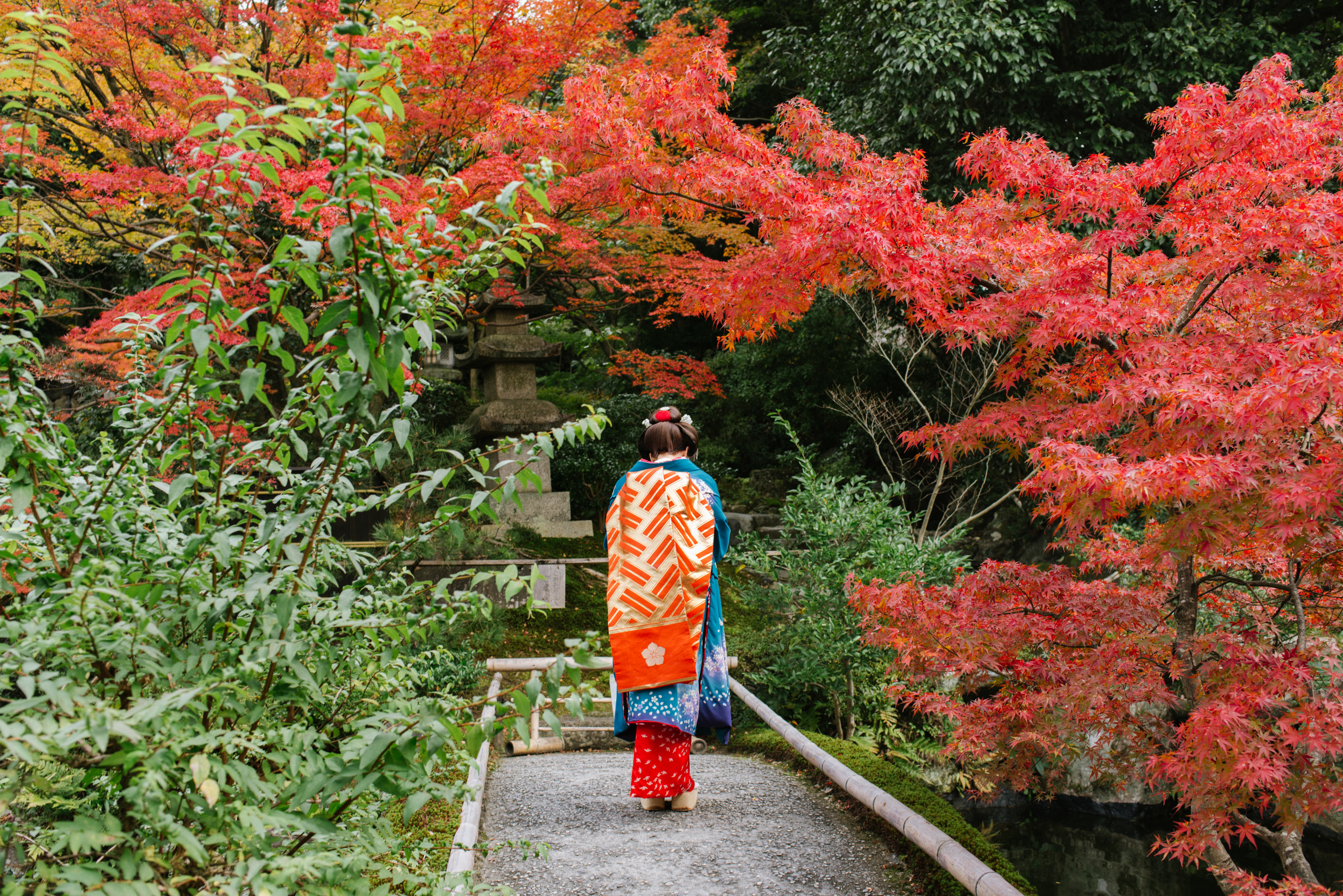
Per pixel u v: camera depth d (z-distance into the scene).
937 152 9.60
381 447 1.42
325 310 1.28
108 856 1.30
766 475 12.05
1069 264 3.04
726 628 7.35
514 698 1.36
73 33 6.21
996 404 3.08
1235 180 3.02
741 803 3.53
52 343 6.75
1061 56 10.04
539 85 7.39
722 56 3.51
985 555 10.01
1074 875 4.82
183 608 1.35
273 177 1.31
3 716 1.01
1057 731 2.89
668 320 9.20
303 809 1.58
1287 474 2.32
